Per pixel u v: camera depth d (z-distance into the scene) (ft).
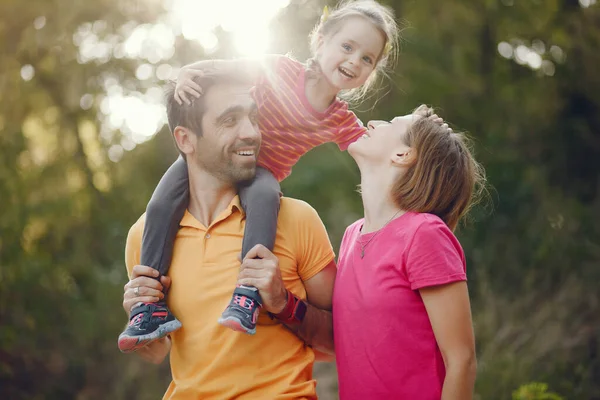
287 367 9.42
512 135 31.07
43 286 29.76
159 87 32.73
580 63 30.30
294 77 10.68
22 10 31.27
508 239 27.94
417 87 31.55
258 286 8.96
